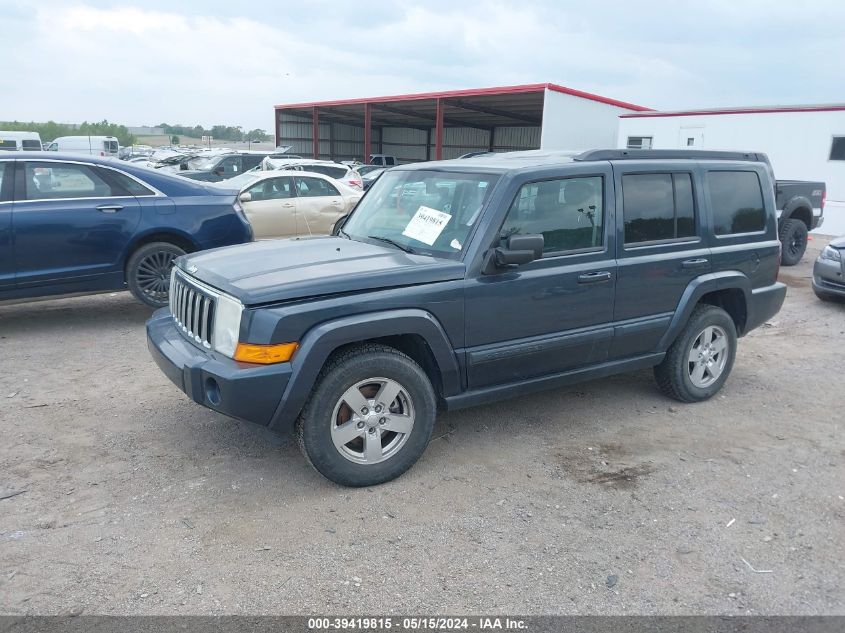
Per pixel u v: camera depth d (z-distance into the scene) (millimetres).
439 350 3857
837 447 4555
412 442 3900
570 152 4715
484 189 4145
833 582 3102
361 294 3641
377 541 3328
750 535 3473
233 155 23219
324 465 3666
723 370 5391
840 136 17953
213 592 2926
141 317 7516
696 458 4340
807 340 7367
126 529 3377
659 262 4715
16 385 5316
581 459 4285
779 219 12180
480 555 3238
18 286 6461
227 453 4219
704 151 5172
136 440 4375
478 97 32250
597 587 3025
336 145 52062
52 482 3816
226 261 4066
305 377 3469
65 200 6609
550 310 4262
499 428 4738
